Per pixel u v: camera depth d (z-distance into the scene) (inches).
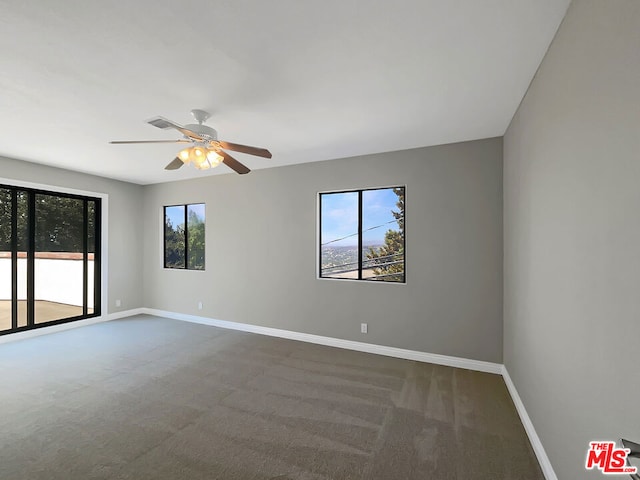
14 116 102.9
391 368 127.4
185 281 204.1
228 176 188.2
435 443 79.9
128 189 214.1
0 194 158.7
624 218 40.8
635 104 38.1
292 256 167.2
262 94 87.9
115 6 54.2
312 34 62.4
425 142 129.7
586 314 51.8
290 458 74.2
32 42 64.2
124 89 84.8
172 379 116.3
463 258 128.5
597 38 47.1
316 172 160.4
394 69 75.5
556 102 64.1
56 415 91.4
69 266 186.4
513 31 62.2
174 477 67.6
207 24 59.1
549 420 68.6
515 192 101.3
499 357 122.6
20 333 163.8
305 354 143.4
